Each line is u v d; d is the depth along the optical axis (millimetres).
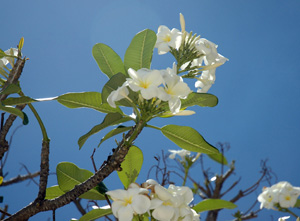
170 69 1169
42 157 1128
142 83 1062
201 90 1250
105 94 1091
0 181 1244
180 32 1238
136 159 1249
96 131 1134
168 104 1111
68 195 1099
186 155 1876
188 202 1093
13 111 1087
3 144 1164
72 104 1167
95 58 1221
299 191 1713
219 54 1269
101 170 1100
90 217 1217
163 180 1310
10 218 1090
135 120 1143
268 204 1727
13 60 1204
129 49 1208
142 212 1021
